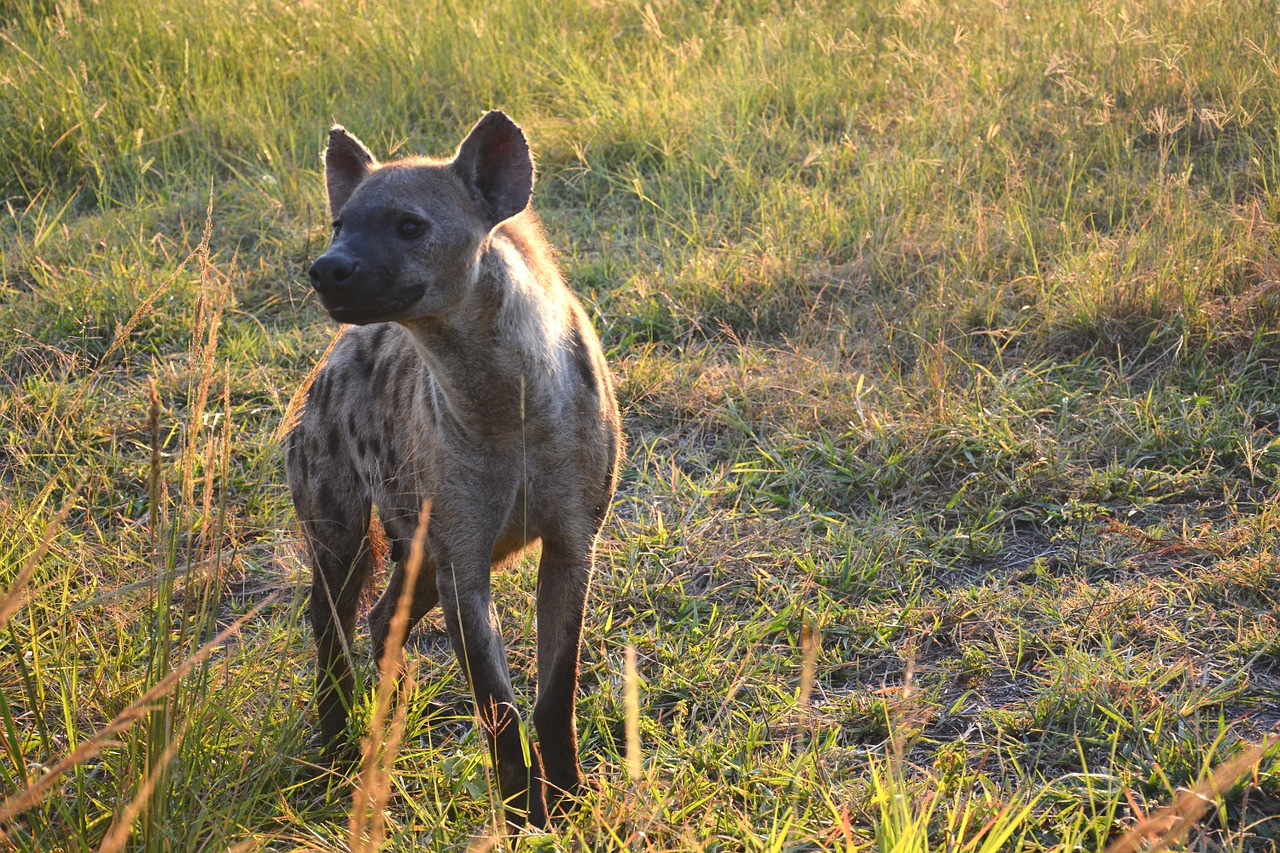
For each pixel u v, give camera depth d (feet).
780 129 27.91
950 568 15.55
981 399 18.43
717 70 30.48
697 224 24.97
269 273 24.49
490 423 11.48
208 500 11.00
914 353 20.16
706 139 27.27
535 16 33.91
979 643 13.94
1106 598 14.16
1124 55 27.37
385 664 7.78
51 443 19.21
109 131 29.91
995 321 20.56
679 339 21.83
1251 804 10.89
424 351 11.45
